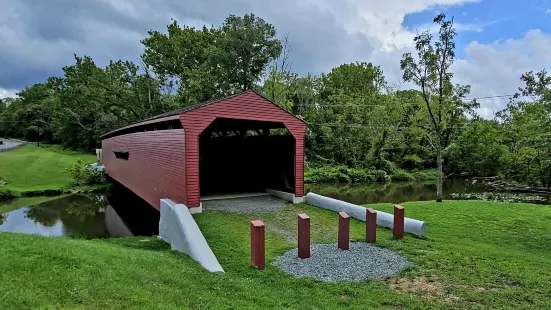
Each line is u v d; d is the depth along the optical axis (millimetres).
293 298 4430
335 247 7000
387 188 24844
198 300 4059
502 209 11531
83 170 23078
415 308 4191
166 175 10805
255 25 29609
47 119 54375
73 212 16250
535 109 25484
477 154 27984
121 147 18328
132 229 13148
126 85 32812
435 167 35188
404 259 6191
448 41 13320
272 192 12664
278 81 29344
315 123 34281
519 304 4348
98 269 4523
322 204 10680
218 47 29906
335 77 45375
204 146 14391
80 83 37344
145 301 3771
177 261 5941
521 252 7320
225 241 7293
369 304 4277
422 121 17297
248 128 14391
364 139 33312
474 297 4531
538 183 22391
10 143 47781
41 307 3297
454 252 6648
